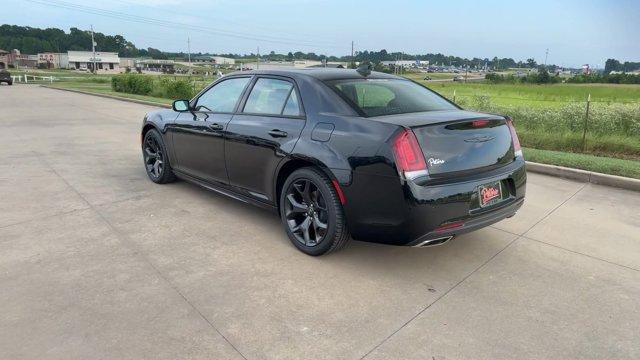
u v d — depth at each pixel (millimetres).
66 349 2707
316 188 3832
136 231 4527
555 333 2924
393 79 4594
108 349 2715
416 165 3285
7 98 24172
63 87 37688
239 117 4617
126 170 7109
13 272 3627
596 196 5898
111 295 3309
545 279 3631
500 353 2723
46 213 5020
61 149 8883
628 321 3068
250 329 2930
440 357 2680
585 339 2869
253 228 4645
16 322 2963
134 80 30297
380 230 3469
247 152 4438
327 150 3654
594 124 9641
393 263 3873
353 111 3719
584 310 3193
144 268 3736
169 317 3049
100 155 8305
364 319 3051
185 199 5574
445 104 4332
